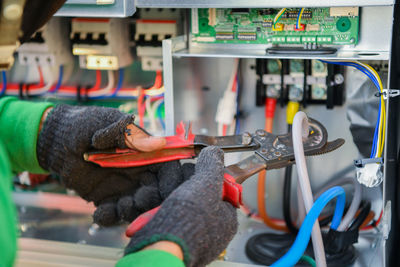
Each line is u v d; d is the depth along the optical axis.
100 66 1.31
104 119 0.77
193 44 1.17
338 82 1.17
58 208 1.44
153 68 1.30
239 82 1.28
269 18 1.10
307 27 1.08
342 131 1.24
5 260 0.39
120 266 0.47
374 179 0.91
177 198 0.53
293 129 0.88
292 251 0.89
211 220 0.54
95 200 0.83
